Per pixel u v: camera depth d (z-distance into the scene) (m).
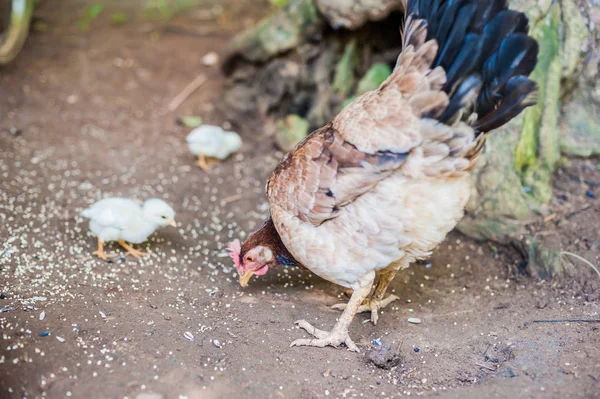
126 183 1.76
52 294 1.37
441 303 1.46
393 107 1.25
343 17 1.78
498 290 1.48
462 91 1.24
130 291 1.42
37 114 1.95
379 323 1.41
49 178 1.74
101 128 1.94
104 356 1.26
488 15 1.24
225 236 1.64
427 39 1.26
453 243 1.60
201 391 1.23
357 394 1.25
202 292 1.46
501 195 1.57
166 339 1.31
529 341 1.33
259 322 1.38
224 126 1.98
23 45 2.22
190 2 2.66
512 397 1.22
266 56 1.92
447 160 1.26
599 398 1.20
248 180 1.81
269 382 1.25
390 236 1.28
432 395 1.24
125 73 2.15
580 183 1.62
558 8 1.62
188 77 2.16
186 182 1.79
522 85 1.25
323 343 1.33
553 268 1.48
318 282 1.53
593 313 1.37
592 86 1.64
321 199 1.29
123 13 2.54
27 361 1.24
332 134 1.31
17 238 1.53
